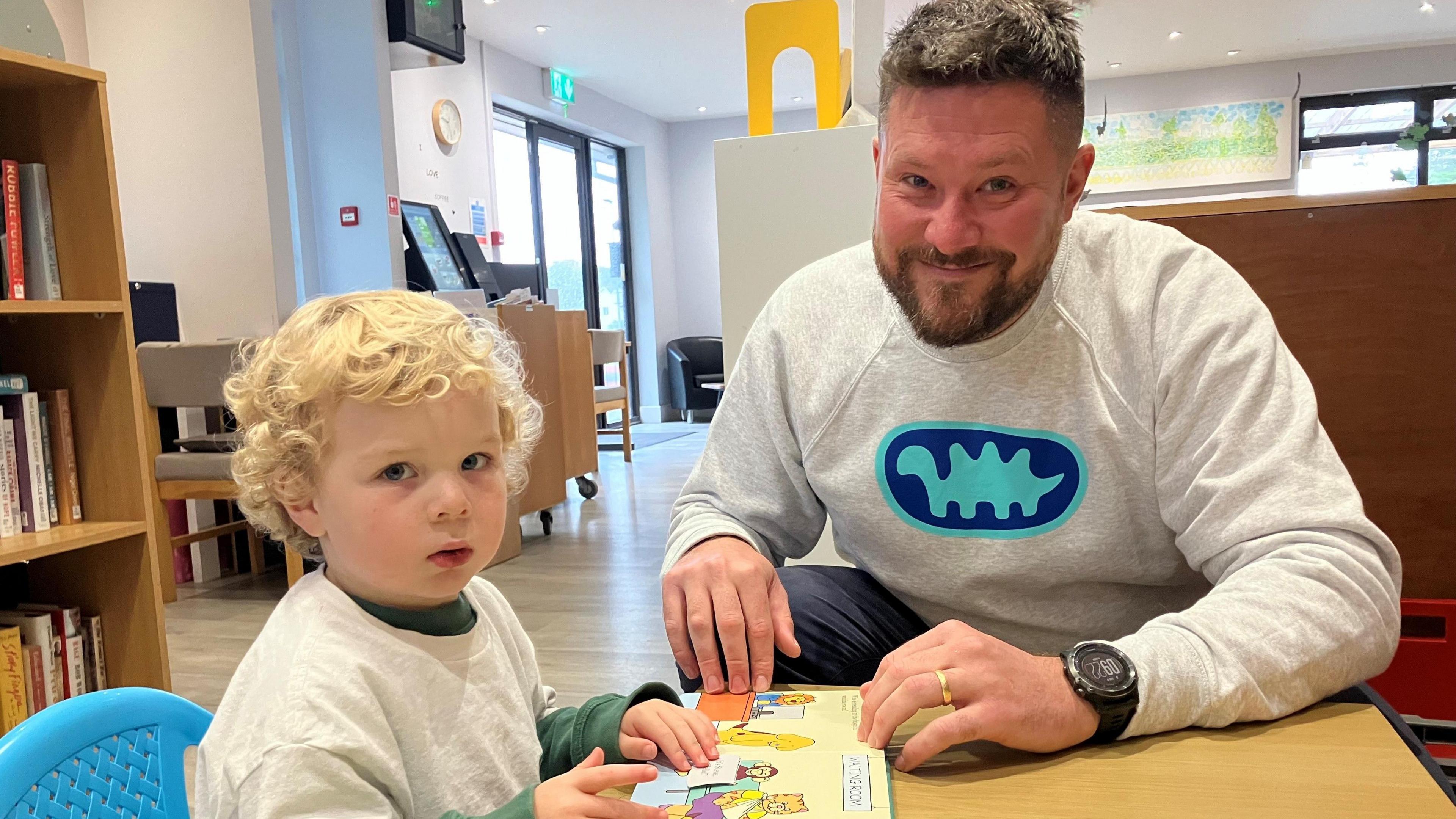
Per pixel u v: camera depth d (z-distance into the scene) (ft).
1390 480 4.91
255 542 12.04
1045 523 3.28
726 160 6.42
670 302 30.99
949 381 3.35
